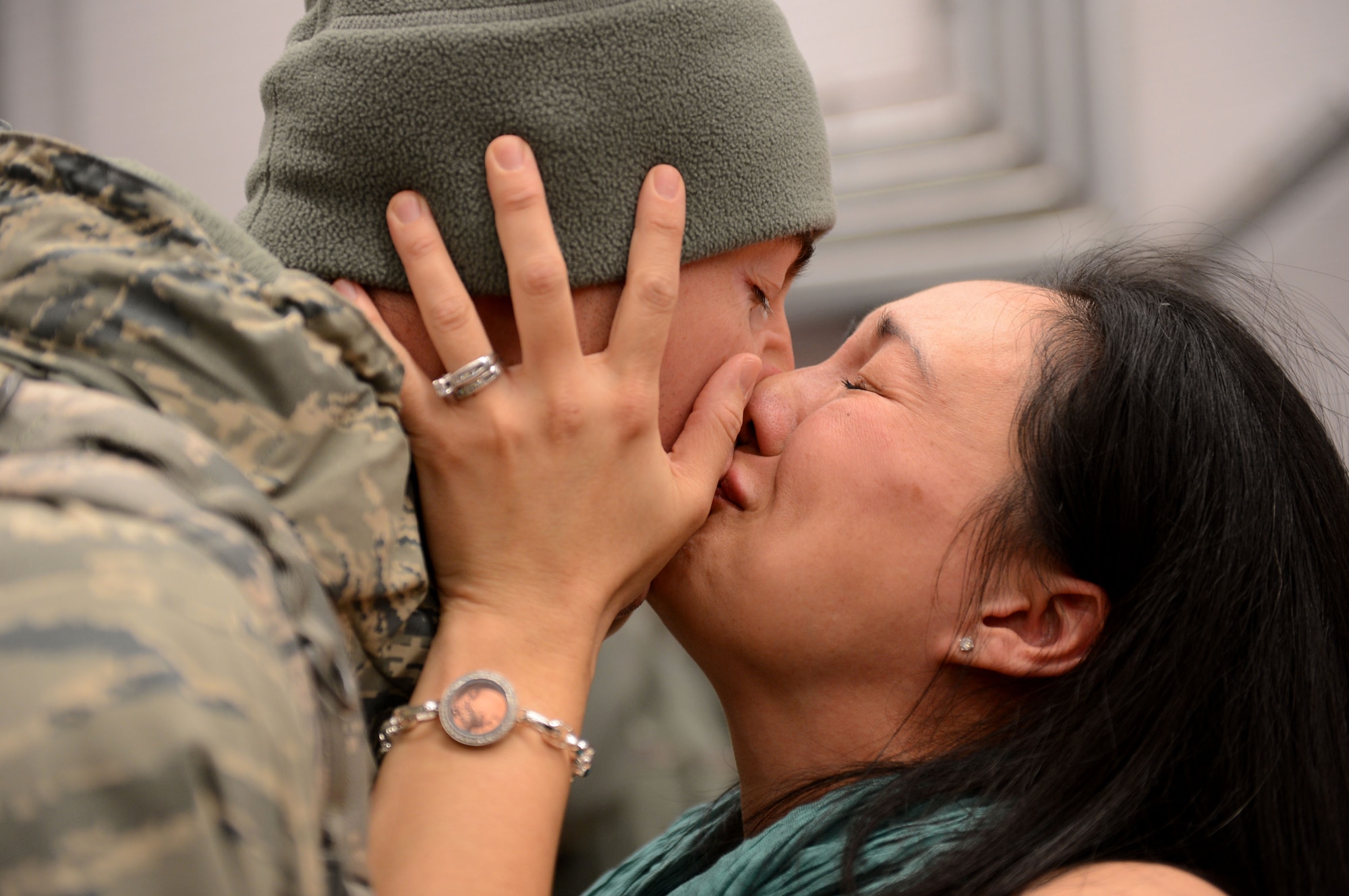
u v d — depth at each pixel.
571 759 0.83
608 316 0.94
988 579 0.98
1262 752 0.92
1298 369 1.28
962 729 0.99
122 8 3.14
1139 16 2.55
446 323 0.86
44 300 0.66
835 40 2.80
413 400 0.85
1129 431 0.98
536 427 0.88
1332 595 1.01
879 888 0.82
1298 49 2.44
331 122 0.86
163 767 0.44
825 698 1.03
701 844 1.18
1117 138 2.58
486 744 0.79
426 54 0.84
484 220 0.87
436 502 0.87
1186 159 2.52
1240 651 0.94
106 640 0.45
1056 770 0.89
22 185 0.71
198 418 0.67
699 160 0.92
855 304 2.84
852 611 1.00
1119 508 0.97
